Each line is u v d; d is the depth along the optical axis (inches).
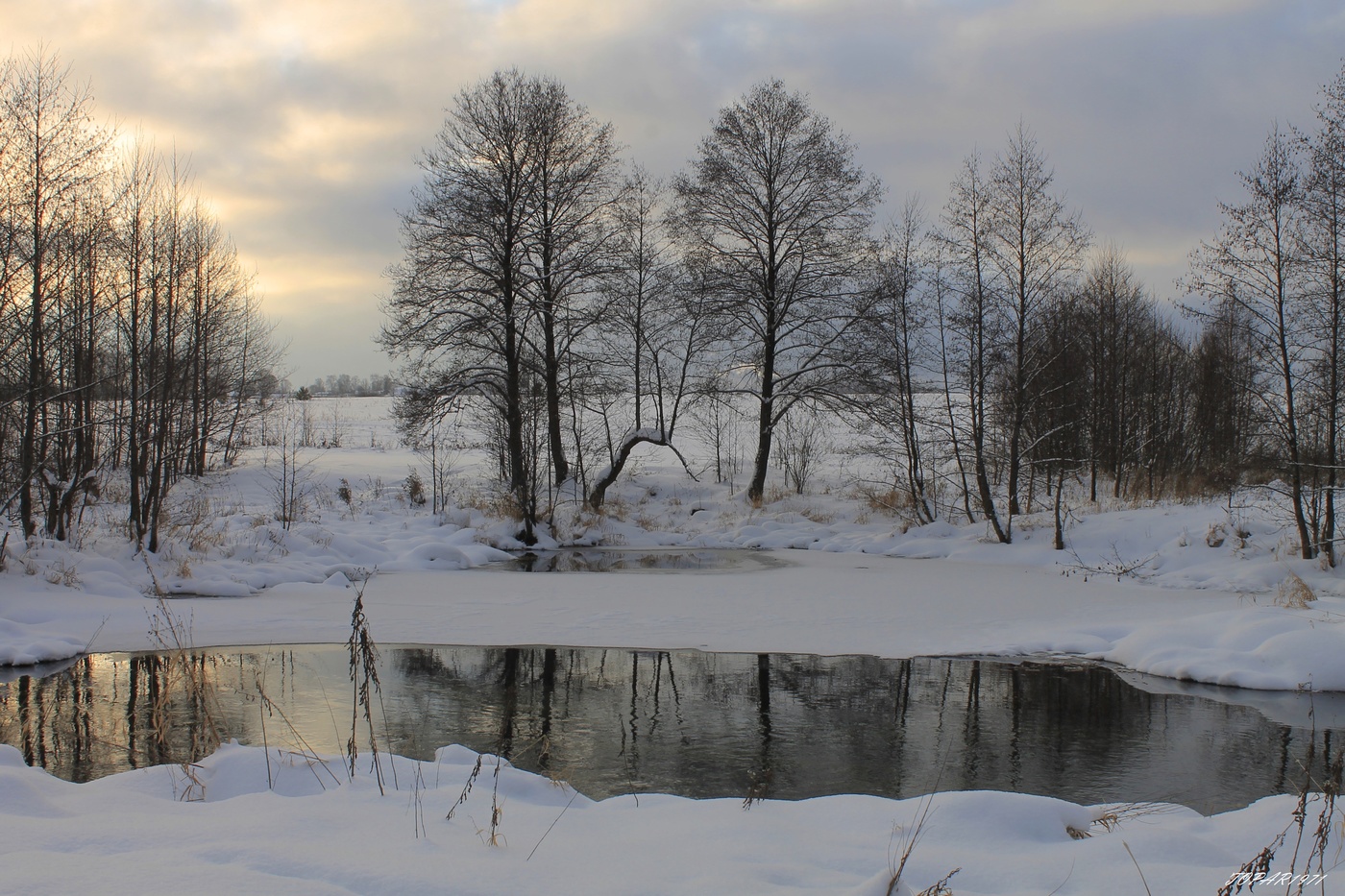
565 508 1157.1
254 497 1195.9
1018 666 467.2
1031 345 956.0
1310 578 667.4
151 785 209.2
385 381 4859.7
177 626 520.4
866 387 1093.1
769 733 352.5
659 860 154.1
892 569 834.8
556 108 1058.1
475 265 1029.8
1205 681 436.5
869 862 165.5
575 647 498.9
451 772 228.2
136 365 694.5
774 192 1119.6
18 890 117.0
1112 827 206.8
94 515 810.8
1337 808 208.8
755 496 1208.2
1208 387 1147.9
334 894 122.1
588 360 1128.2
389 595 653.3
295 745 313.7
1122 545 846.5
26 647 448.5
